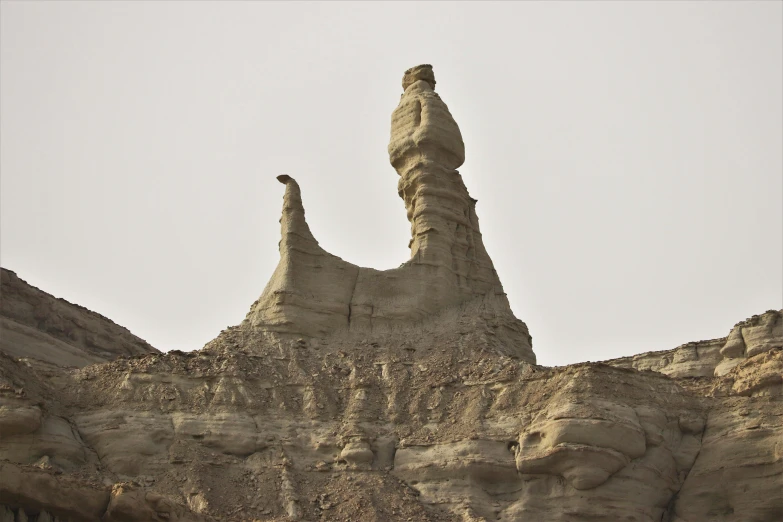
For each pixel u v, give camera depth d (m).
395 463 64.06
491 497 62.53
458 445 63.59
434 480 63.03
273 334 70.19
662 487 62.53
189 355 67.81
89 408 64.50
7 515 49.22
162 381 65.69
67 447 61.22
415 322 72.31
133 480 61.38
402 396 67.19
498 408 64.94
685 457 63.75
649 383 65.19
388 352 70.00
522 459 62.09
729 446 63.03
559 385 64.25
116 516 50.69
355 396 67.00
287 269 71.94
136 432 63.09
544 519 61.22
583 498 61.09
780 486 61.44
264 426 64.81
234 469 62.75
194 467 61.91
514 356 71.31
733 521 61.91
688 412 64.75
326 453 64.19
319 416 65.62
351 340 70.94
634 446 62.03
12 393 61.00
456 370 68.12
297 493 61.47
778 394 63.84
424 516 60.72
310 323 70.81
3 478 49.38
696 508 62.66
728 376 66.50
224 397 65.19
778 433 62.41
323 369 68.69
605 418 61.91
